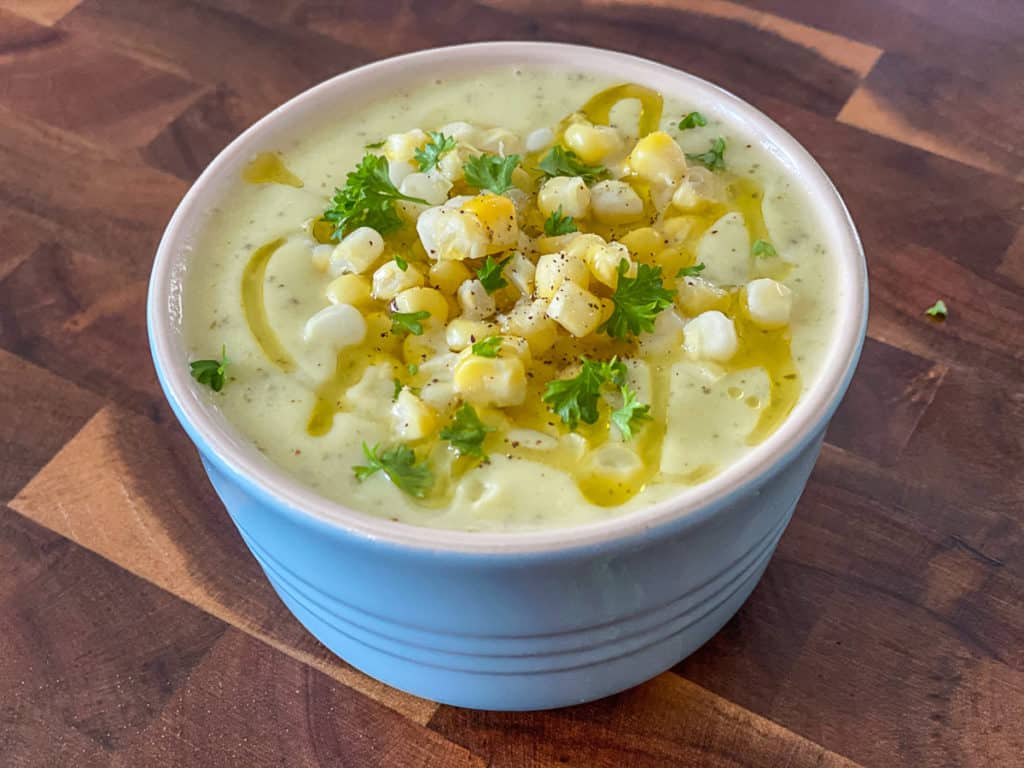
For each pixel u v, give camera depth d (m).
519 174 0.20
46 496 0.23
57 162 0.29
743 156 0.21
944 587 0.21
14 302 0.26
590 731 0.19
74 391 0.24
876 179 0.27
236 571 0.22
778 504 0.17
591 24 0.31
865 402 0.23
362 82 0.22
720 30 0.30
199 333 0.18
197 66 0.30
